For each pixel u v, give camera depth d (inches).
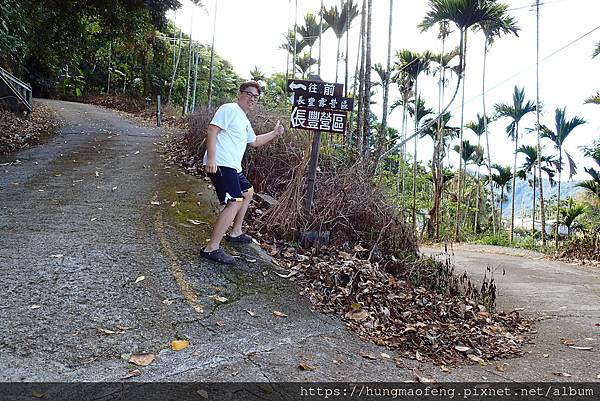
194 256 155.9
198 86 983.0
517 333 154.6
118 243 158.6
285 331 123.3
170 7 510.9
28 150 346.3
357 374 107.7
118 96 916.0
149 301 124.3
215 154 146.9
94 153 340.2
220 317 123.5
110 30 536.1
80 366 94.7
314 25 558.3
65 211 191.9
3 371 89.4
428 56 650.8
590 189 593.9
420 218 675.4
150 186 241.9
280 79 708.0
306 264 166.6
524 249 551.5
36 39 500.7
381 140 312.0
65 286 125.0
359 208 193.9
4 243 150.4
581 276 289.6
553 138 661.9
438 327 144.6
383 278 165.5
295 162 228.5
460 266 312.8
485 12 374.3
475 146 919.7
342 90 176.1
